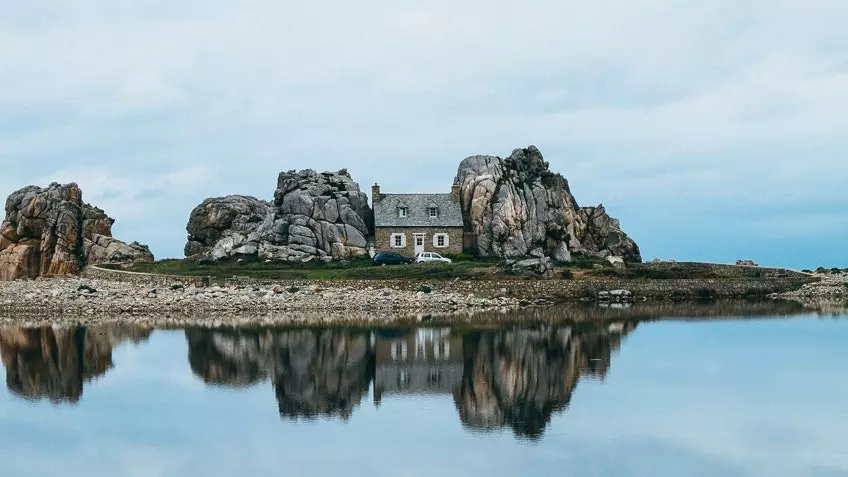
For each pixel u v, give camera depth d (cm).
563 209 10969
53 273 10994
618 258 10512
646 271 9731
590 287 9094
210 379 4609
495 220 10381
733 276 10025
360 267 9550
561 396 4125
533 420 3694
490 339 6003
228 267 9744
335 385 4447
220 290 8481
